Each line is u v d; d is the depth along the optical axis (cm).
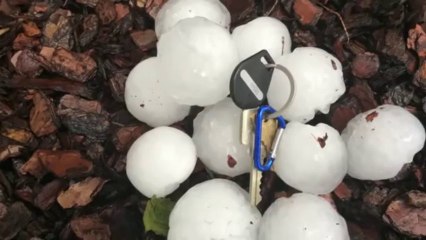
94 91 34
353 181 32
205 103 29
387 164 30
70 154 32
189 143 29
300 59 29
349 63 34
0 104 33
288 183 30
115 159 33
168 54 28
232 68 28
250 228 28
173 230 28
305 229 26
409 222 30
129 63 35
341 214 32
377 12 35
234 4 35
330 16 35
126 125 33
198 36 27
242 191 29
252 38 31
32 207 32
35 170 32
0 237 31
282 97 29
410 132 30
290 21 35
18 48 35
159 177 29
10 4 35
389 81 34
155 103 31
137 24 35
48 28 35
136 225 31
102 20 35
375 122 30
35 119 33
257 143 27
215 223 27
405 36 34
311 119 32
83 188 32
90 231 31
